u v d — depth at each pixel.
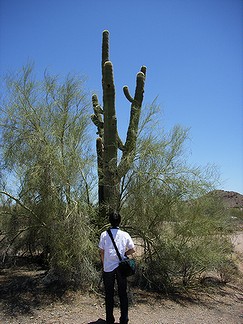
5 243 8.52
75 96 8.24
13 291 6.71
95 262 7.79
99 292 7.04
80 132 8.01
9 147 7.65
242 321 6.37
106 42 10.07
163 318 6.16
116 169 8.20
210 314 6.62
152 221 8.12
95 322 5.70
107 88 8.59
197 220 8.05
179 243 7.98
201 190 7.95
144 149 7.91
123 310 5.47
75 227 7.11
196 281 8.65
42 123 7.90
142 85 9.65
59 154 7.61
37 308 6.11
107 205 8.17
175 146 7.96
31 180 7.26
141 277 7.89
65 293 6.77
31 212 7.66
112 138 8.48
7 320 5.59
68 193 7.55
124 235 5.70
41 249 9.16
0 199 7.92
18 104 7.86
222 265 8.66
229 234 9.17
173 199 7.91
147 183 7.88
